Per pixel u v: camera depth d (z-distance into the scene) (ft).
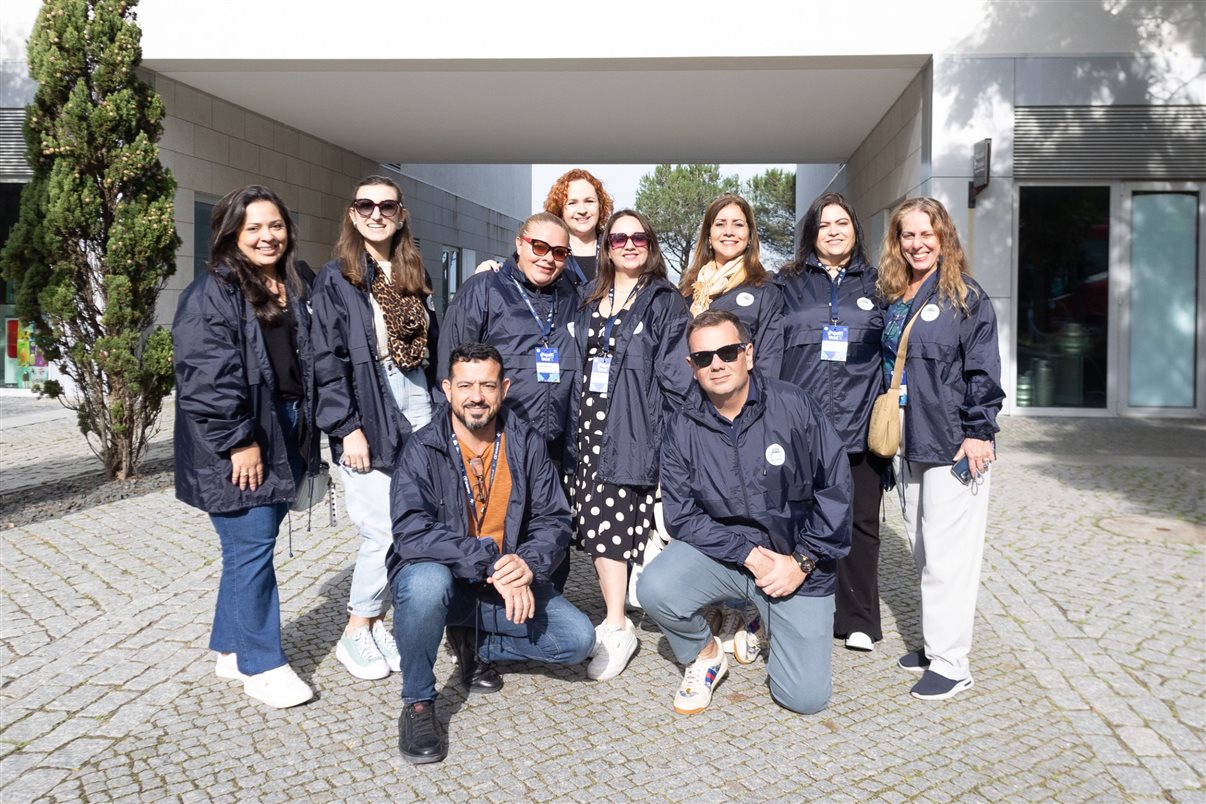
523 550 11.27
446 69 40.68
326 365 11.80
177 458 11.15
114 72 23.45
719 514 11.30
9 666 12.62
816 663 11.12
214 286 10.81
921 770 9.98
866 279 13.52
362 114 50.44
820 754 10.36
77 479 25.00
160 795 9.44
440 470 11.28
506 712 11.44
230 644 11.78
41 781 9.70
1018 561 17.65
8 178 41.78
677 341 12.94
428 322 13.03
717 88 44.06
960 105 38.06
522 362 12.95
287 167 53.83
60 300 23.48
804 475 11.19
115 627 13.98
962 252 12.05
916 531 12.35
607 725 11.09
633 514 12.97
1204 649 13.35
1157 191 38.47
